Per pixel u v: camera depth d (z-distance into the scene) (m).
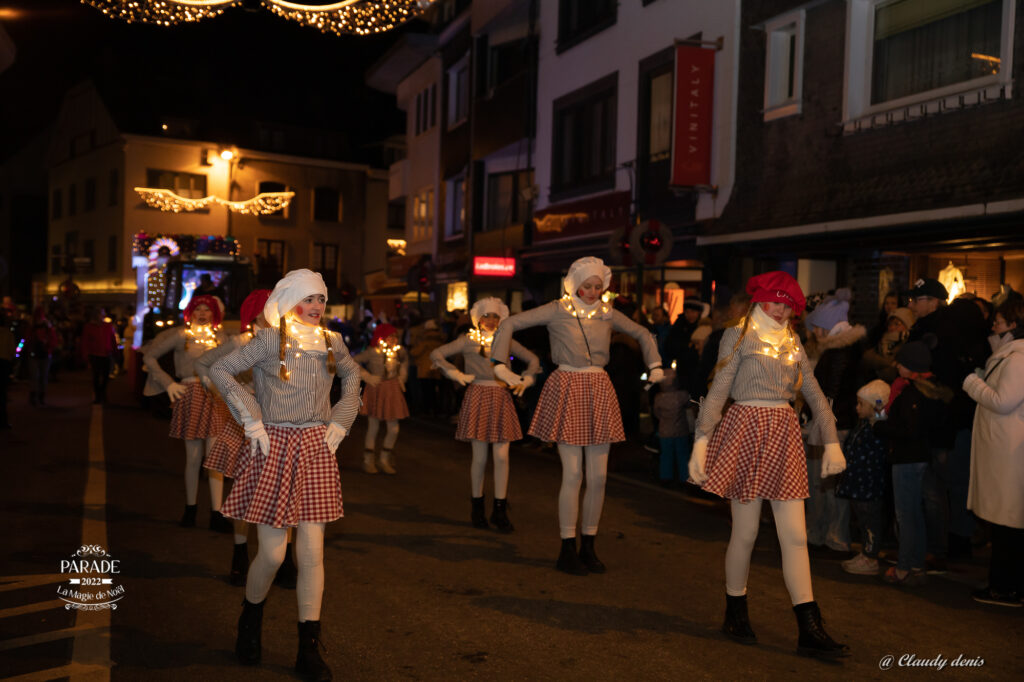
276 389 4.33
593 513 6.24
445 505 8.52
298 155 45.88
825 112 12.31
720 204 14.30
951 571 6.47
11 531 6.94
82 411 16.20
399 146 44.88
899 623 5.21
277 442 4.34
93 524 7.21
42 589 5.51
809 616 4.65
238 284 18.23
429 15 28.89
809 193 12.50
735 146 14.04
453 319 18.06
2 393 13.21
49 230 51.50
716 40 14.43
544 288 20.95
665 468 9.65
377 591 5.64
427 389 16.45
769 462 4.67
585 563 6.22
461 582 5.88
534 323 6.44
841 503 6.86
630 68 17.16
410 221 31.12
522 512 8.25
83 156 46.81
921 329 6.95
